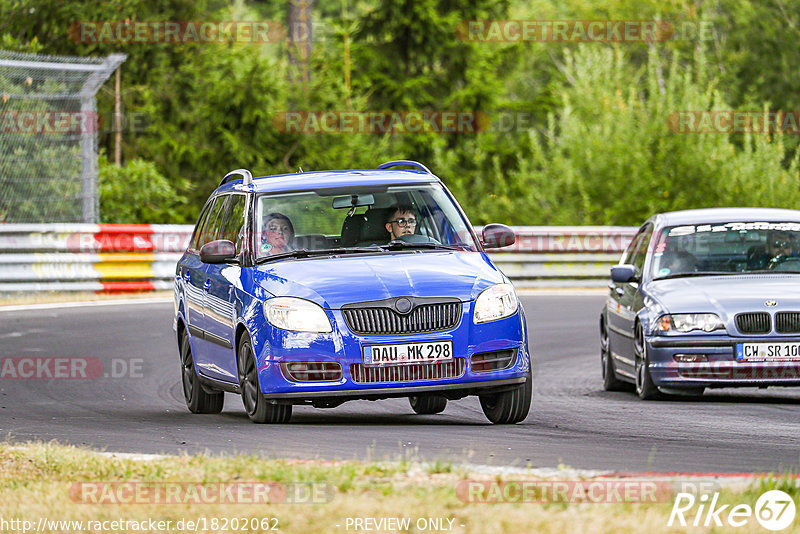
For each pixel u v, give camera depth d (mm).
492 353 33531
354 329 32875
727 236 45594
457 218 37375
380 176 38250
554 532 18547
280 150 122750
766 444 30531
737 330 41250
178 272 42969
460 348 33094
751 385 41469
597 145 117000
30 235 75875
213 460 25125
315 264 34781
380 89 141500
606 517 19297
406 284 33406
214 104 119750
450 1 146500
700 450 28969
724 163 114312
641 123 118000
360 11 177000
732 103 166125
